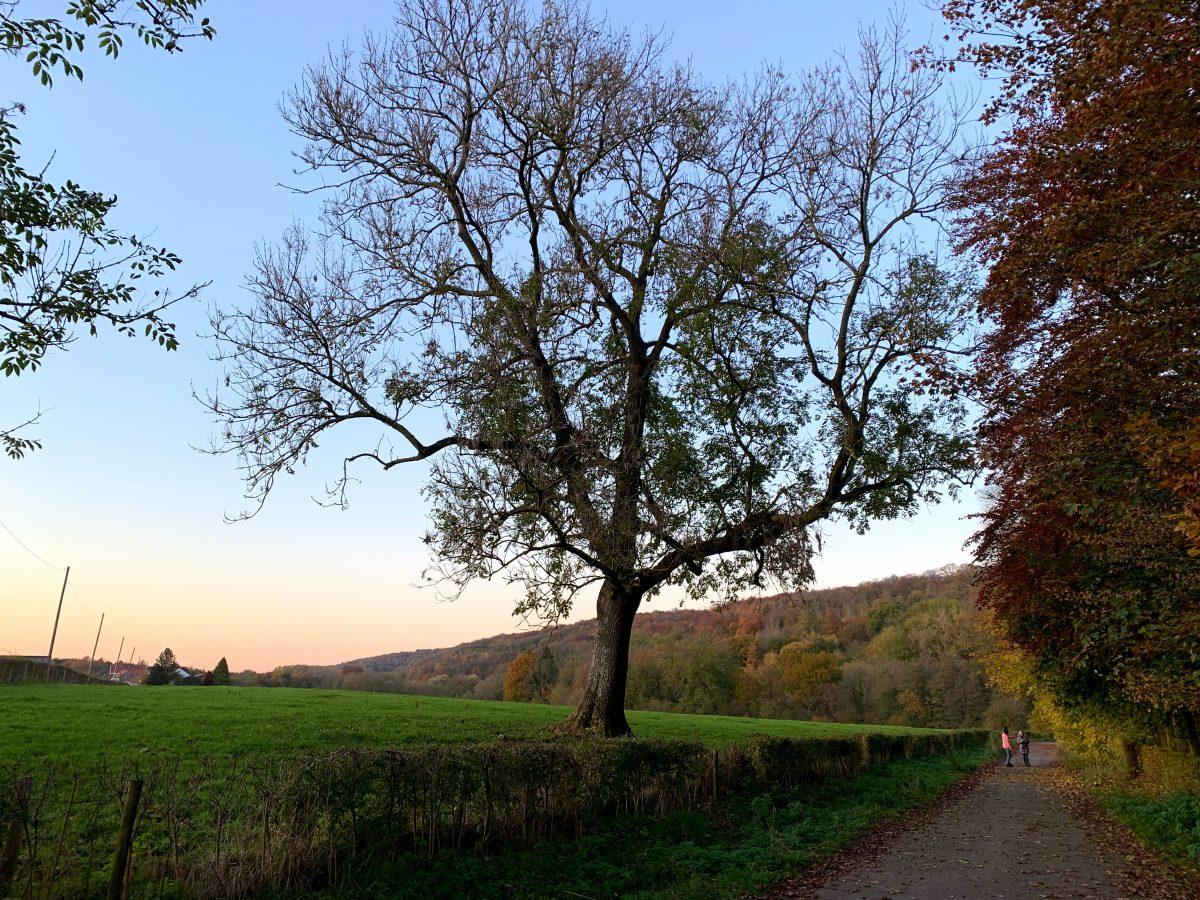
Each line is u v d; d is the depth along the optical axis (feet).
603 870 29.48
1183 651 35.45
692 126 60.70
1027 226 31.04
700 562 57.41
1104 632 39.27
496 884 26.37
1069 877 31.83
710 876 30.42
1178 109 22.86
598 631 62.44
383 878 24.71
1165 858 34.86
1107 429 26.76
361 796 25.67
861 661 305.73
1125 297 27.58
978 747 168.14
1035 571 48.39
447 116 62.75
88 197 24.97
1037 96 30.32
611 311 61.26
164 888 21.88
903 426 54.70
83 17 22.21
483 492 46.75
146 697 91.66
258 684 274.57
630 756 38.42
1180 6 20.89
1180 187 23.17
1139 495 25.76
